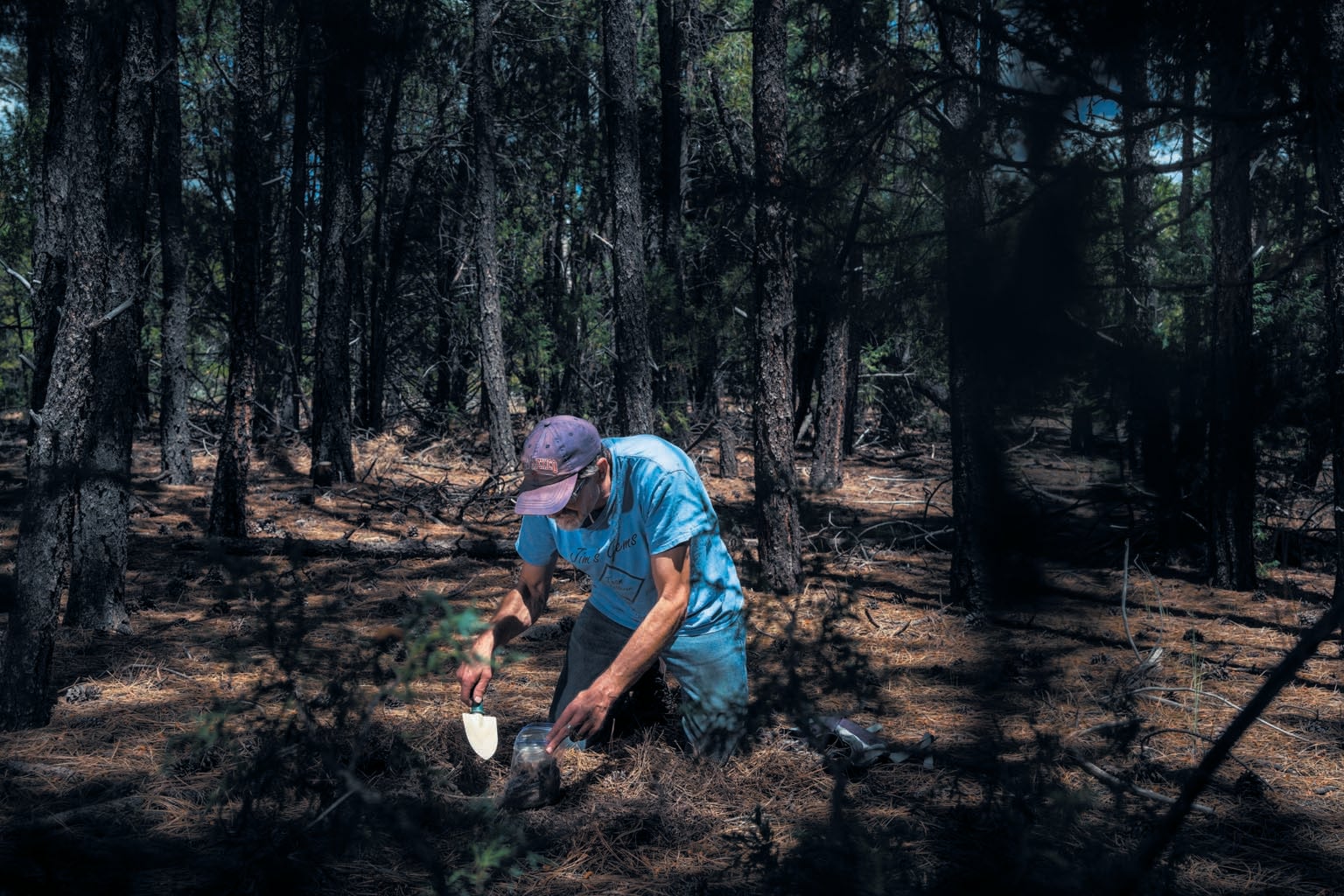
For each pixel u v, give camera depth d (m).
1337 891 3.07
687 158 17.56
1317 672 5.48
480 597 7.31
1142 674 4.90
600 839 3.30
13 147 13.12
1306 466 9.21
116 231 5.73
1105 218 2.00
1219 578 7.78
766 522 7.19
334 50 12.26
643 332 9.77
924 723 4.55
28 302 17.38
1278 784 3.93
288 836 2.79
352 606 6.81
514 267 19.62
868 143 3.71
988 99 2.20
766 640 4.76
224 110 18.95
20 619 4.41
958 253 1.72
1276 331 7.48
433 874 2.61
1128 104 2.13
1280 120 2.38
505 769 3.84
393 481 13.45
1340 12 2.16
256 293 8.75
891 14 3.42
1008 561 1.55
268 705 3.94
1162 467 2.34
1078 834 3.03
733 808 3.58
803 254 4.20
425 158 20.25
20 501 10.91
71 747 4.17
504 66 21.06
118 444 5.98
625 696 4.19
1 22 4.45
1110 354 1.76
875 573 8.34
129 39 5.68
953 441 6.85
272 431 18.20
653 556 3.52
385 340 20.11
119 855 3.09
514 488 12.05
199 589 7.24
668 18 15.55
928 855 3.01
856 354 16.95
